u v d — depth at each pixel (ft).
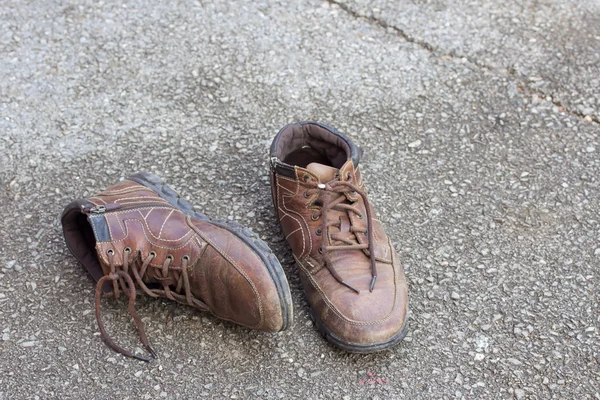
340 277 5.39
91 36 8.37
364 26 8.67
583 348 5.44
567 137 7.34
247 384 5.16
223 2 8.95
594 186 6.82
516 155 7.14
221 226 5.33
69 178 6.77
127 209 5.37
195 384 5.15
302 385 5.16
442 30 8.59
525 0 9.01
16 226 6.30
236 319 5.26
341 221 5.58
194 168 6.90
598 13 8.87
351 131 7.38
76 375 5.19
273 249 6.13
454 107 7.66
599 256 6.16
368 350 5.15
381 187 6.76
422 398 5.10
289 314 5.08
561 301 5.79
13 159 6.93
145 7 8.81
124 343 5.41
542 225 6.43
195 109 7.57
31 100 7.57
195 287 5.30
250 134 7.30
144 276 5.41
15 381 5.14
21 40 8.26
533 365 5.32
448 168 6.98
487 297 5.80
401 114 7.58
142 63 8.07
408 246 6.20
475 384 5.20
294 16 8.79
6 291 5.76
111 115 7.45
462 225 6.41
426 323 5.60
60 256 6.05
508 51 8.31
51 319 5.57
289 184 5.65
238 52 8.25
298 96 7.76
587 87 7.86
